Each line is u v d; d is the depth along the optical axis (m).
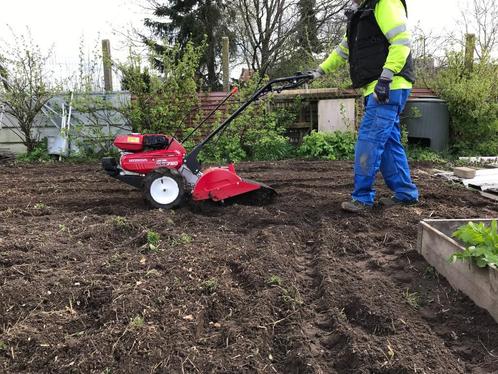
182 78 9.66
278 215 5.12
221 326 3.02
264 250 4.06
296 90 10.30
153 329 2.85
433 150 10.26
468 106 10.05
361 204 5.25
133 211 5.32
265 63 21.95
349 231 4.72
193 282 3.46
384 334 2.98
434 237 3.76
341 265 3.88
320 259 3.99
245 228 4.79
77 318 3.06
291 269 3.81
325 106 10.19
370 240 4.50
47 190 6.62
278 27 22.03
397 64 4.68
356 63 5.07
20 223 4.93
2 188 6.76
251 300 3.27
